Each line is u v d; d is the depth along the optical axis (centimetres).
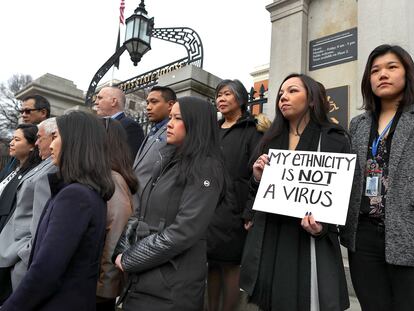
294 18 452
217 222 226
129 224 179
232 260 228
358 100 367
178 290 151
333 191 153
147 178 270
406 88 172
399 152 160
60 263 133
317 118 177
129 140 344
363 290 167
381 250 162
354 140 186
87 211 147
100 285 184
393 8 345
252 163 205
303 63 434
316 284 151
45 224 150
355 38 396
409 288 149
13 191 281
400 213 153
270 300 160
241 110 283
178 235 149
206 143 168
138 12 644
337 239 158
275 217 171
